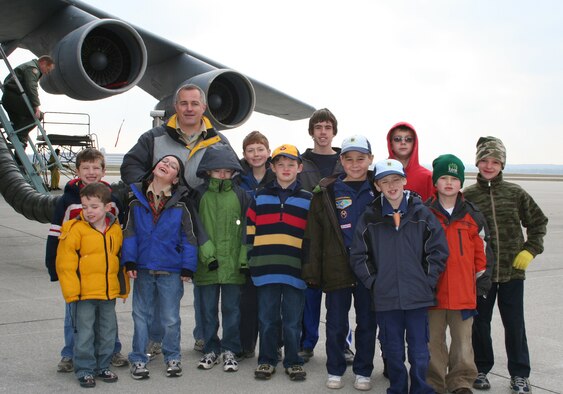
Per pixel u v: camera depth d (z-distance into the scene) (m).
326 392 3.42
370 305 3.49
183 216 3.71
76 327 3.44
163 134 4.50
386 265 3.26
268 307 3.69
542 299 5.75
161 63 8.40
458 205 3.43
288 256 3.67
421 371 3.21
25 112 7.51
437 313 3.44
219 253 3.81
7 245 8.67
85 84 6.71
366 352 3.50
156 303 4.02
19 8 7.27
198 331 4.14
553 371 3.75
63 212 3.72
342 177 3.81
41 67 7.14
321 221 3.60
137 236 3.67
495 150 3.53
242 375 3.69
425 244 3.27
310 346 4.09
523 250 3.50
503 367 3.86
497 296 3.61
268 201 3.76
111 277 3.50
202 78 7.16
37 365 3.72
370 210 3.37
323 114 4.27
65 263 3.41
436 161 3.48
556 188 33.09
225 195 3.92
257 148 4.34
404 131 3.91
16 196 7.20
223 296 3.91
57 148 14.04
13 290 5.74
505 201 3.54
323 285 3.56
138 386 3.45
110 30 6.90
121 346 4.15
